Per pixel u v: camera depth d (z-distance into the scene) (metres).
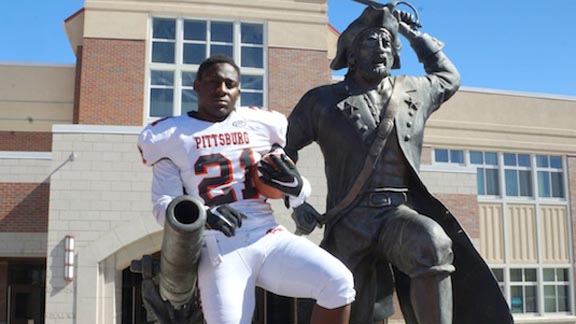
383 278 4.52
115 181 18.70
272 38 24.94
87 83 23.72
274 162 2.90
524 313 29.61
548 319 29.41
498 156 30.39
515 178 30.58
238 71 3.12
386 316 4.53
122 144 18.86
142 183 18.78
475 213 23.72
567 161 31.31
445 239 3.92
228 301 2.79
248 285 2.86
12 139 27.81
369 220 4.25
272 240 2.94
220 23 24.84
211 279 2.83
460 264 4.25
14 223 21.62
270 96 24.61
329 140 4.51
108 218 18.53
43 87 28.14
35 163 21.95
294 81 24.83
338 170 4.47
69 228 18.36
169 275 2.77
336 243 4.37
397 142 4.36
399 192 4.34
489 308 4.14
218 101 3.03
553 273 30.39
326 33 25.31
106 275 18.41
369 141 4.36
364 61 4.52
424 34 4.93
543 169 31.05
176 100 24.16
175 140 2.97
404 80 4.59
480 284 4.18
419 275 3.86
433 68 4.86
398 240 4.03
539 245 30.28
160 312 3.17
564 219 30.89
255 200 3.00
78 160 18.69
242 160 3.01
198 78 3.09
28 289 25.20
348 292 2.79
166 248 2.63
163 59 24.33
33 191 21.80
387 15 4.55
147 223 18.56
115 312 18.45
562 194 31.12
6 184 21.77
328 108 4.52
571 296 30.30
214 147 2.99
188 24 24.69
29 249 21.53
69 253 18.14
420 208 4.41
